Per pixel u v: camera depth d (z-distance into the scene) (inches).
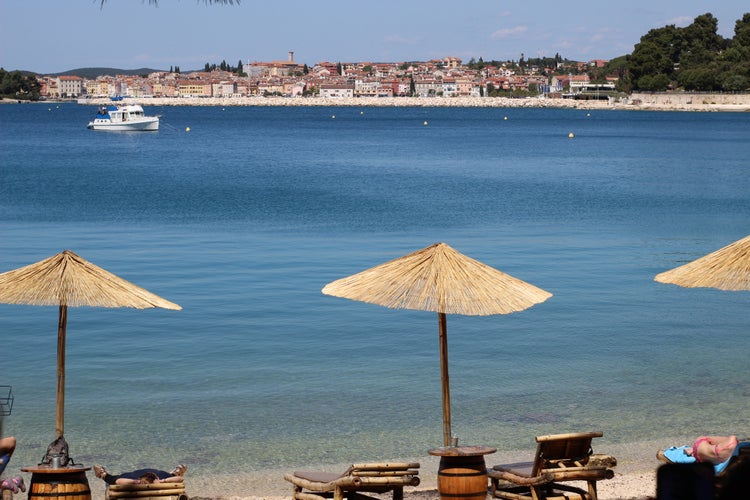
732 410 1029.8
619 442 924.6
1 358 1218.0
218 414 1000.9
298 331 1385.3
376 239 2463.1
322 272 1905.8
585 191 4003.4
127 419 981.2
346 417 995.9
